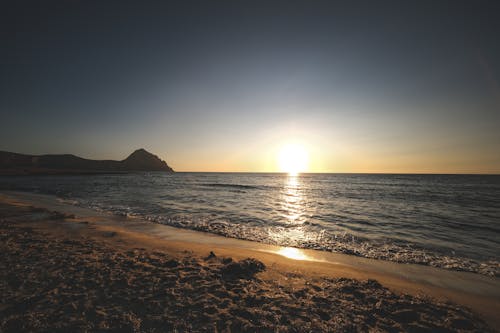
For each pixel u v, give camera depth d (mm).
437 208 17984
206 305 3773
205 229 10539
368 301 4168
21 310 3395
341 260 7094
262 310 3705
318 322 3432
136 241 7910
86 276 4688
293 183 55219
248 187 40281
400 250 8156
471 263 6953
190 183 48469
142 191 28375
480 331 3404
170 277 4797
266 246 8359
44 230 8555
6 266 4953
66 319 3227
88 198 20734
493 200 22984
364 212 16047
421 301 4316
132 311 3516
